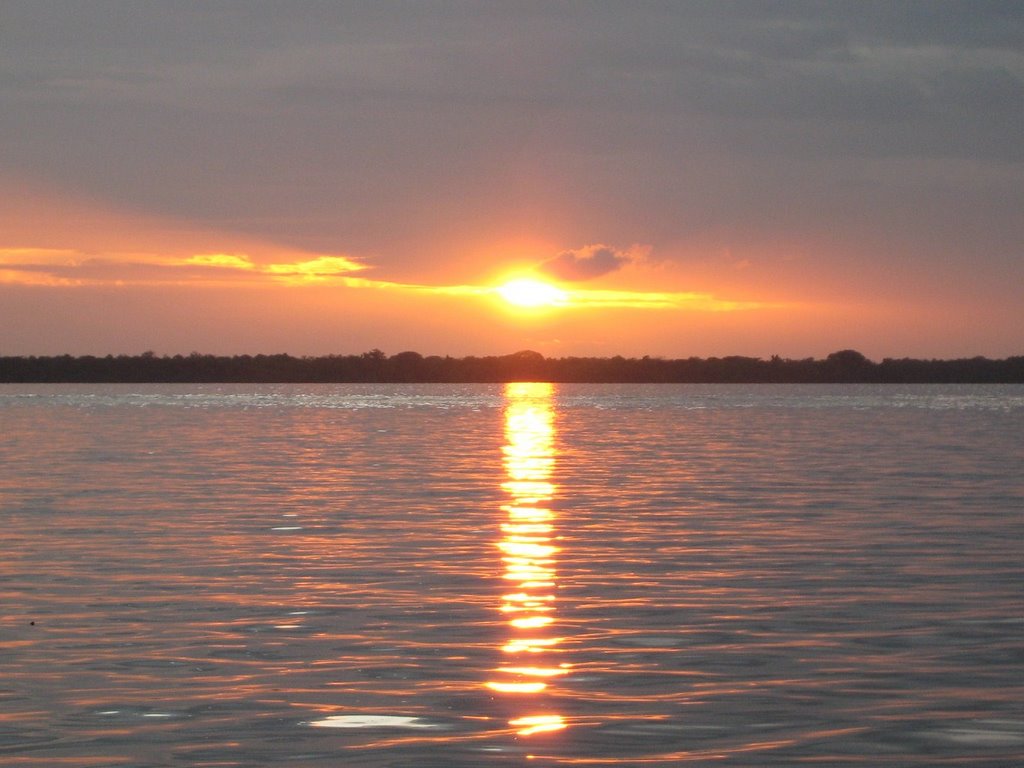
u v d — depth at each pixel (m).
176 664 13.99
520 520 27.09
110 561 21.19
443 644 14.99
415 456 49.94
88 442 59.50
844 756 10.83
